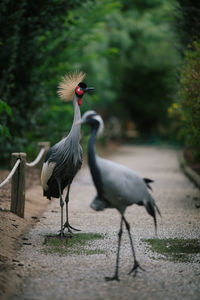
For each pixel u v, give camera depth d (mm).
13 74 14500
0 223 7602
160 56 34844
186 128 12078
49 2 13570
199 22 12555
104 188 5352
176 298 5000
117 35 30047
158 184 13961
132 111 38281
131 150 28469
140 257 6469
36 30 13906
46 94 16203
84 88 7543
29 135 16156
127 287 5309
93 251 6750
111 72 33875
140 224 8602
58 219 8930
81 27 17250
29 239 7367
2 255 6277
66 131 17625
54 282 5445
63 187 8102
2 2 12516
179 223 8680
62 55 16188
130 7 36125
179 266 6082
